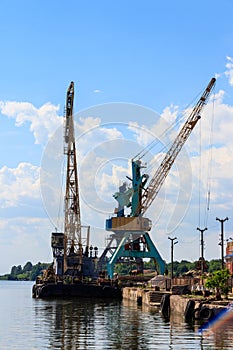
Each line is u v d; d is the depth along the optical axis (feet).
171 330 274.98
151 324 306.76
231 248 529.45
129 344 228.84
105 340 241.14
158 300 474.49
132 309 441.27
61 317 365.61
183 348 217.56
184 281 510.99
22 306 497.87
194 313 319.68
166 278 562.25
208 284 366.22
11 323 324.39
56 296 640.99
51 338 248.93
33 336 256.52
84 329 286.25
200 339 240.73
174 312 375.66
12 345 227.40
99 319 345.92
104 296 634.84
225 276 365.81
